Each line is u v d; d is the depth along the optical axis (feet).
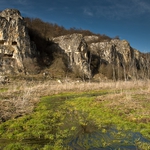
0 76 164.25
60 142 37.32
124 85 145.07
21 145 36.04
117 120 51.19
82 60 247.70
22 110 61.72
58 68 225.35
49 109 68.23
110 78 245.65
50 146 34.91
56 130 45.09
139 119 50.01
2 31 202.69
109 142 37.32
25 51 204.54
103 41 322.96
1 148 34.94
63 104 78.18
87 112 63.10
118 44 315.17
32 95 96.94
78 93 113.29
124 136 40.37
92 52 286.05
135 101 71.15
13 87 127.34
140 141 37.65
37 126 46.88
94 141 37.96
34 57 216.33
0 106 63.05
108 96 86.17
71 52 254.06
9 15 217.15
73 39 265.13
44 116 56.49
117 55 274.16
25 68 193.77
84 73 237.66
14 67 190.70
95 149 34.22
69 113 62.08
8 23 207.21
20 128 45.93
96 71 261.24
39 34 277.23
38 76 188.14
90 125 48.65
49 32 332.19
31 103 75.46
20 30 208.64
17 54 197.98
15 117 55.01
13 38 204.85
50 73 206.18
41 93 107.14
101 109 63.82
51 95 105.50
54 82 172.96
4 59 190.49
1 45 198.29
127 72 267.39
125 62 297.94
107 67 256.73
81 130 44.80
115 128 45.93
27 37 212.84
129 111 58.29
